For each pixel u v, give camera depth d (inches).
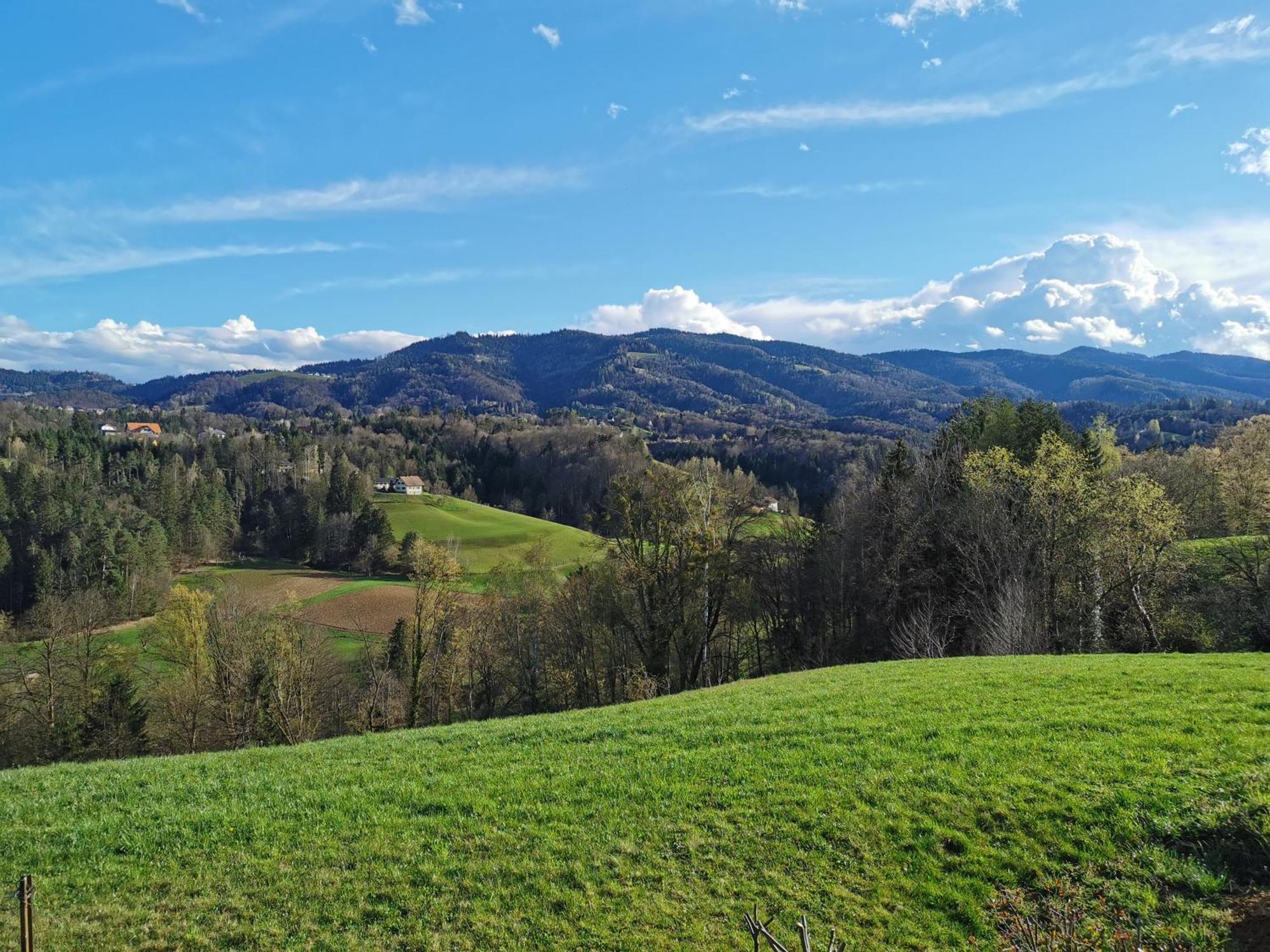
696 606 1587.1
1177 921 361.1
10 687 1749.5
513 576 2208.4
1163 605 1637.6
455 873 432.1
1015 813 454.6
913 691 761.6
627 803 507.5
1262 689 649.0
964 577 1766.7
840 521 2023.9
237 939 379.6
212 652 1847.9
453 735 735.1
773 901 398.3
